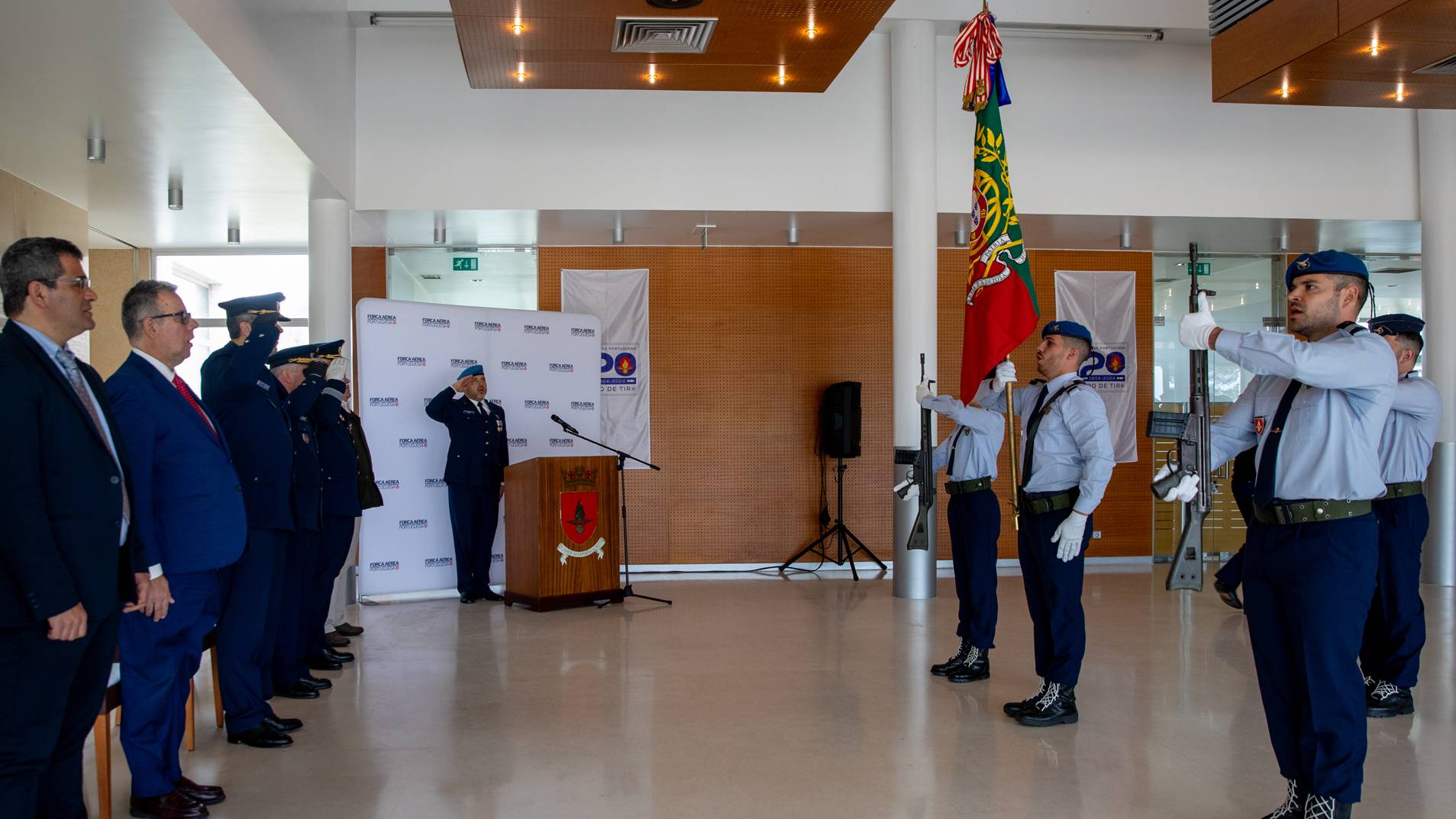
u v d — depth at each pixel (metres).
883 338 10.30
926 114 8.47
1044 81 8.97
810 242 10.08
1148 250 10.62
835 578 9.67
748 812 3.61
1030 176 8.94
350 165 8.26
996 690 5.32
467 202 8.55
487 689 5.39
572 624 7.25
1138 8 8.62
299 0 6.62
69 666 2.75
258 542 4.38
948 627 7.12
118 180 7.43
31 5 4.38
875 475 10.27
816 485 10.23
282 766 4.13
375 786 3.89
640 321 10.05
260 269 10.37
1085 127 9.00
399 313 8.33
